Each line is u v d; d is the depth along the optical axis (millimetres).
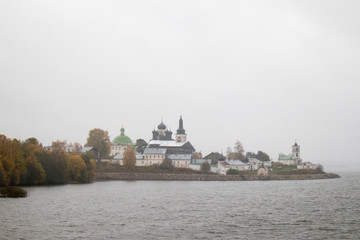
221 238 93750
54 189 194375
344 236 96750
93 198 160500
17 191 160500
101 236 93812
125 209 133250
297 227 106438
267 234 98125
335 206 146125
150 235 95750
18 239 89125
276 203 154125
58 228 100812
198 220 115188
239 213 128500
